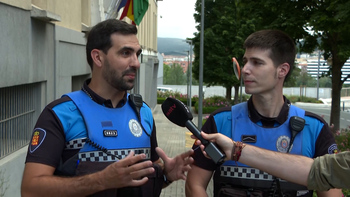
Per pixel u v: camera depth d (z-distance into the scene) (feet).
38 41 19.61
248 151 6.20
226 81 95.50
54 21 20.61
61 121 6.20
